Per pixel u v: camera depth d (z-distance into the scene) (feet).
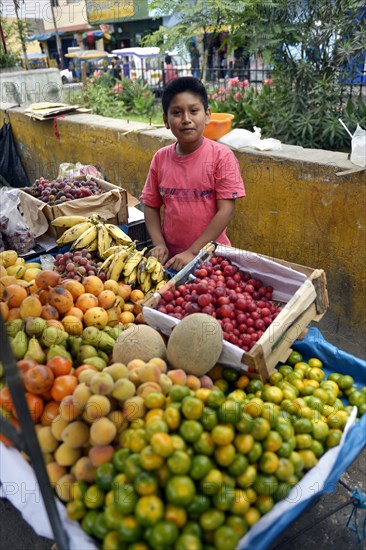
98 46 57.41
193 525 4.59
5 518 8.59
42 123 20.90
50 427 5.36
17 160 23.76
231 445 4.93
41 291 7.22
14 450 5.67
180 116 8.61
